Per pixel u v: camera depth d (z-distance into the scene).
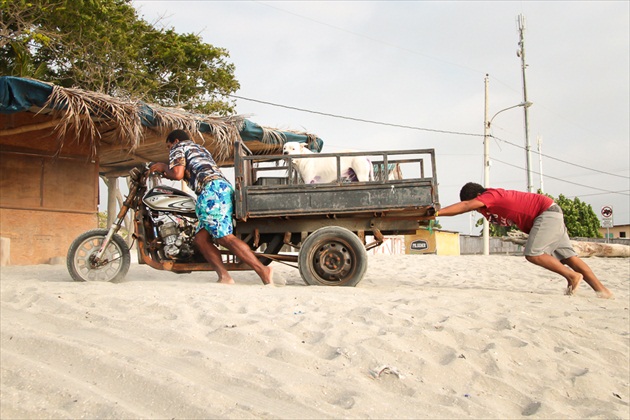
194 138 10.33
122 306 4.20
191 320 3.77
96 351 2.97
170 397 2.43
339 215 6.03
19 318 3.85
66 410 2.30
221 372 2.76
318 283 5.84
